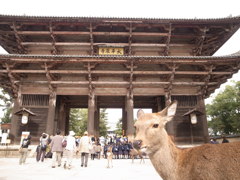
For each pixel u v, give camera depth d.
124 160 20.11
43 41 28.45
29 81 24.39
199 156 2.91
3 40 27.20
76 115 70.38
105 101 33.50
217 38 28.70
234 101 49.41
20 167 13.49
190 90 26.09
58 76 26.23
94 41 28.27
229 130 50.59
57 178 9.15
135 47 28.81
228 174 2.52
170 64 24.22
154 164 3.26
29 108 24.44
